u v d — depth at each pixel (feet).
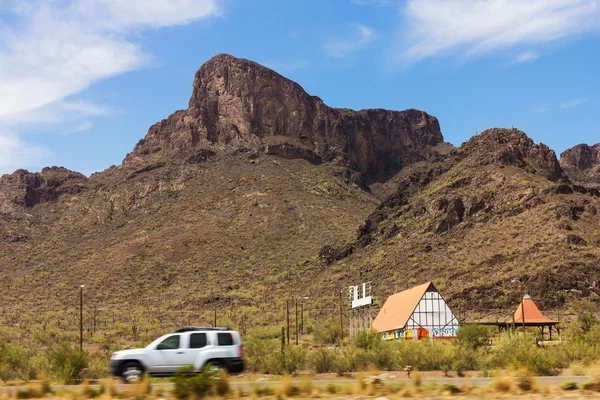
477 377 112.16
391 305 286.05
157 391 81.76
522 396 72.95
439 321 259.60
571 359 133.39
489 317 329.93
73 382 111.96
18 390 83.87
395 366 137.18
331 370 136.98
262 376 121.08
